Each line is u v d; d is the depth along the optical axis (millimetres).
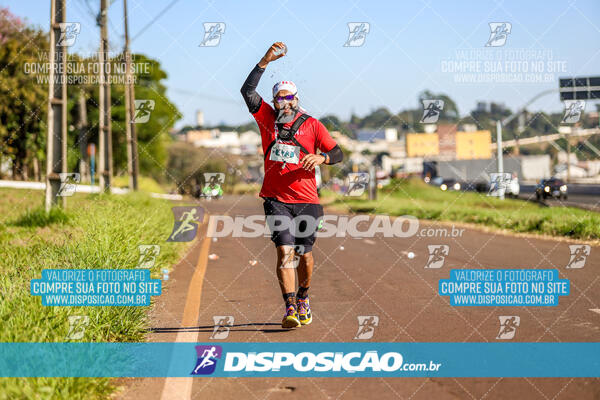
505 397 5312
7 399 4812
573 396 5258
